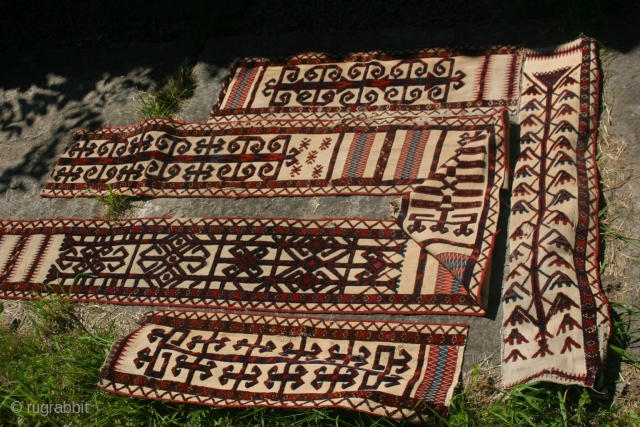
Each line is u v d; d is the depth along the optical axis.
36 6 5.85
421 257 3.54
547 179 3.61
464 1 4.74
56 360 3.60
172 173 4.30
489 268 3.37
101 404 3.37
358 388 3.08
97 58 5.29
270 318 3.51
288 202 3.98
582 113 3.81
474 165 3.71
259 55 4.84
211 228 3.95
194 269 3.80
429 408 2.95
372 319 3.41
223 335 3.50
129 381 3.37
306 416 3.13
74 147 4.69
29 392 3.49
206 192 4.15
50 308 3.82
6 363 3.66
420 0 4.83
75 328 3.78
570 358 2.96
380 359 3.24
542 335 3.07
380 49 4.62
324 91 4.51
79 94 5.06
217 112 4.57
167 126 4.51
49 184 4.52
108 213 4.22
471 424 2.98
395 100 4.33
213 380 3.31
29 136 4.89
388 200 3.82
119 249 4.02
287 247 3.76
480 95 4.18
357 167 4.00
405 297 3.42
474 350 3.20
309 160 4.13
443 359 3.19
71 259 4.05
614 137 3.77
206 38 5.11
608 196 3.54
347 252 3.66
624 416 2.87
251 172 4.17
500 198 3.65
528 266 3.29
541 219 3.45
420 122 4.11
